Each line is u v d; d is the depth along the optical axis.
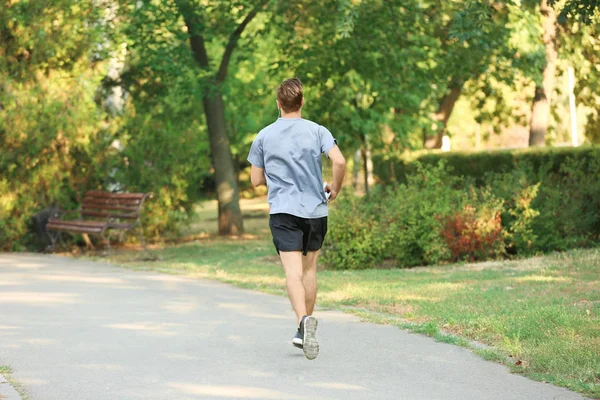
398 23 23.33
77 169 23.22
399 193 17.88
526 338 8.70
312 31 23.81
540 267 14.91
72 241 23.19
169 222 25.67
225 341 9.09
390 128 25.88
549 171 20.98
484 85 31.45
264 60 34.78
